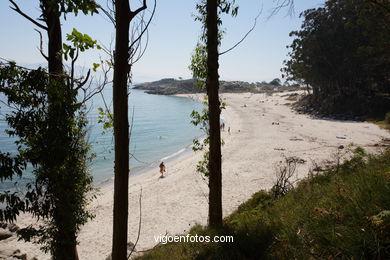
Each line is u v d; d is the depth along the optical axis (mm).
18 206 4918
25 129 4770
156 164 32000
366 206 3344
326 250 3037
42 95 4746
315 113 62438
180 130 59188
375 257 2580
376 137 33438
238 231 5156
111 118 4207
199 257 4828
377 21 23641
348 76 56688
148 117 82000
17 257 9750
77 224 6023
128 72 3650
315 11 59188
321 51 55719
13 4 4344
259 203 9695
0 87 4355
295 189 8383
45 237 5766
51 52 5359
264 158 27000
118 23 3510
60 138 5035
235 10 6164
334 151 26750
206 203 16875
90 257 11430
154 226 14031
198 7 7352
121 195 3789
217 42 6520
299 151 28688
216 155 6965
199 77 8023
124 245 3891
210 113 6840
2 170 4504
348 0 33312
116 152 3738
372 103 51906
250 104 100188
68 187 5586
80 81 4715
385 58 40844
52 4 3316
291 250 3475
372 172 4727
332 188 5406
